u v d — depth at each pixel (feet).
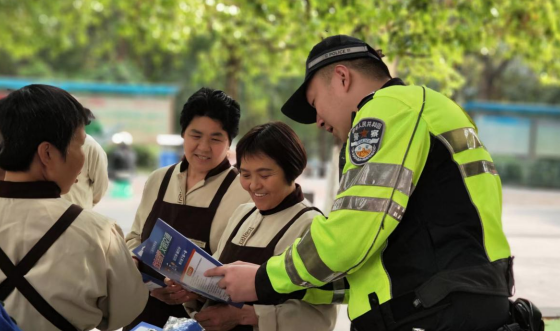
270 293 5.84
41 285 5.29
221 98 8.45
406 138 5.41
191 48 74.33
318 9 20.63
